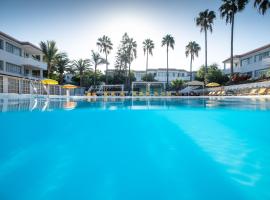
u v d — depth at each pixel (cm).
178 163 306
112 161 313
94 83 4581
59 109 731
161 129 495
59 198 224
